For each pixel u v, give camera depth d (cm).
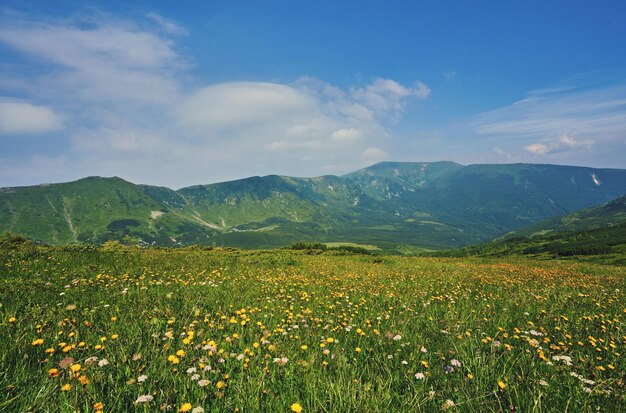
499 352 535
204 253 2856
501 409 339
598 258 8481
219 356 474
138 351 473
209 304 848
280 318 739
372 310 843
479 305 945
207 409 344
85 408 311
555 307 914
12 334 510
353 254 4850
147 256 2172
